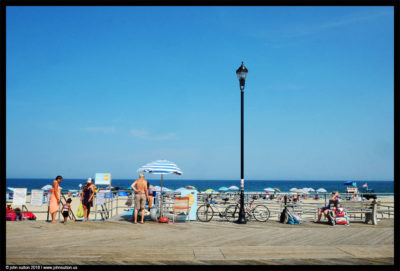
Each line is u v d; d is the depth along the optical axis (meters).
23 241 8.36
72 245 7.95
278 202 14.34
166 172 12.34
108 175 13.23
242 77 12.38
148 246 7.93
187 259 6.74
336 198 12.05
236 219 13.02
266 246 8.05
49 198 12.41
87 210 12.16
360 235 9.77
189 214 12.52
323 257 7.02
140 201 11.70
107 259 6.66
